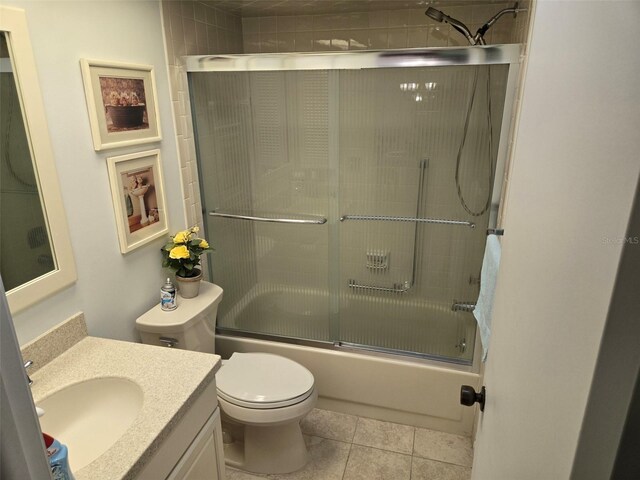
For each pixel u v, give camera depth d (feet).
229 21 8.02
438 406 7.09
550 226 1.91
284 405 5.84
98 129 5.12
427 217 6.94
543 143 2.20
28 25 4.23
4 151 4.10
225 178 7.54
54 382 4.31
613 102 1.29
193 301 6.49
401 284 7.36
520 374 2.28
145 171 6.04
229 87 7.02
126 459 3.39
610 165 1.27
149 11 5.98
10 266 4.25
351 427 7.36
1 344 1.22
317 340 7.70
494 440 2.88
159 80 6.28
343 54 6.25
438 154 6.59
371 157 6.89
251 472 6.50
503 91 5.96
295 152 7.14
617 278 1.15
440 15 6.56
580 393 1.38
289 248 7.68
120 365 4.59
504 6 7.19
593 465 1.27
